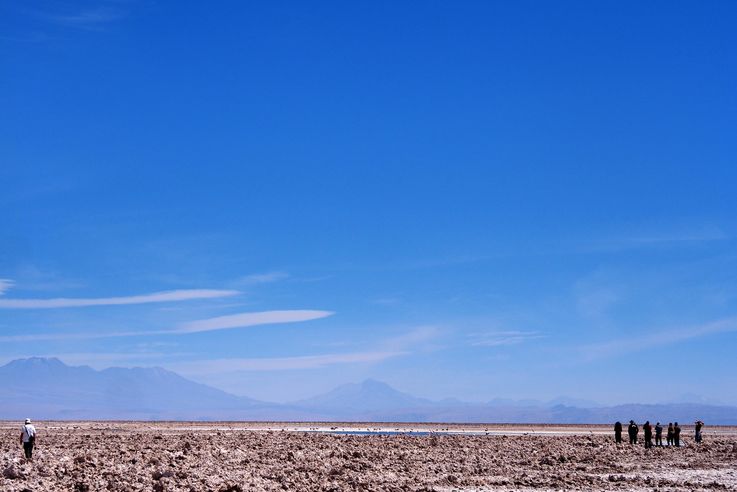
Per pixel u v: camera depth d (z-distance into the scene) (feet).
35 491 99.91
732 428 617.21
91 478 113.19
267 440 223.92
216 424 518.37
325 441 225.56
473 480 132.77
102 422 542.98
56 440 212.64
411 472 142.82
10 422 506.89
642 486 128.88
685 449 222.28
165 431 306.55
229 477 120.98
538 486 127.34
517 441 255.29
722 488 127.34
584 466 162.50
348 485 119.14
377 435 307.78
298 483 119.55
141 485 109.60
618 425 248.73
